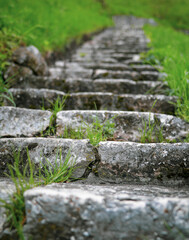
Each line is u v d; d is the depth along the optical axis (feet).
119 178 6.24
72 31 20.42
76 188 5.77
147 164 6.25
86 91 9.49
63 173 6.14
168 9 59.52
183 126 7.18
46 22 15.37
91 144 6.48
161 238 5.09
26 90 8.33
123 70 12.37
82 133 7.00
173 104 8.08
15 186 5.79
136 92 9.43
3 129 7.09
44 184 5.96
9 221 5.33
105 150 6.38
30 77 9.44
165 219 5.12
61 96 8.37
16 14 13.14
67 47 17.24
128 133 7.18
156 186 6.06
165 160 6.24
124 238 5.14
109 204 5.23
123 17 50.11
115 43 22.03
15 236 5.27
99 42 23.17
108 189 5.80
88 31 24.93
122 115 7.27
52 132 7.25
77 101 8.33
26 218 5.34
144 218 5.15
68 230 5.21
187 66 8.75
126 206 5.20
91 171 6.32
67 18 22.25
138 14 54.13
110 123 7.20
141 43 21.12
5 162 6.38
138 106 8.24
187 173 6.14
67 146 6.44
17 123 7.18
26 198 5.31
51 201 5.27
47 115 7.34
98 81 9.52
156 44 18.20
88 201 5.25
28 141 6.48
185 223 5.08
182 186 6.09
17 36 10.18
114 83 9.48
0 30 10.15
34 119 7.27
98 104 8.30
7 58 9.29
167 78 9.39
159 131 7.11
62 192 5.42
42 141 6.48
